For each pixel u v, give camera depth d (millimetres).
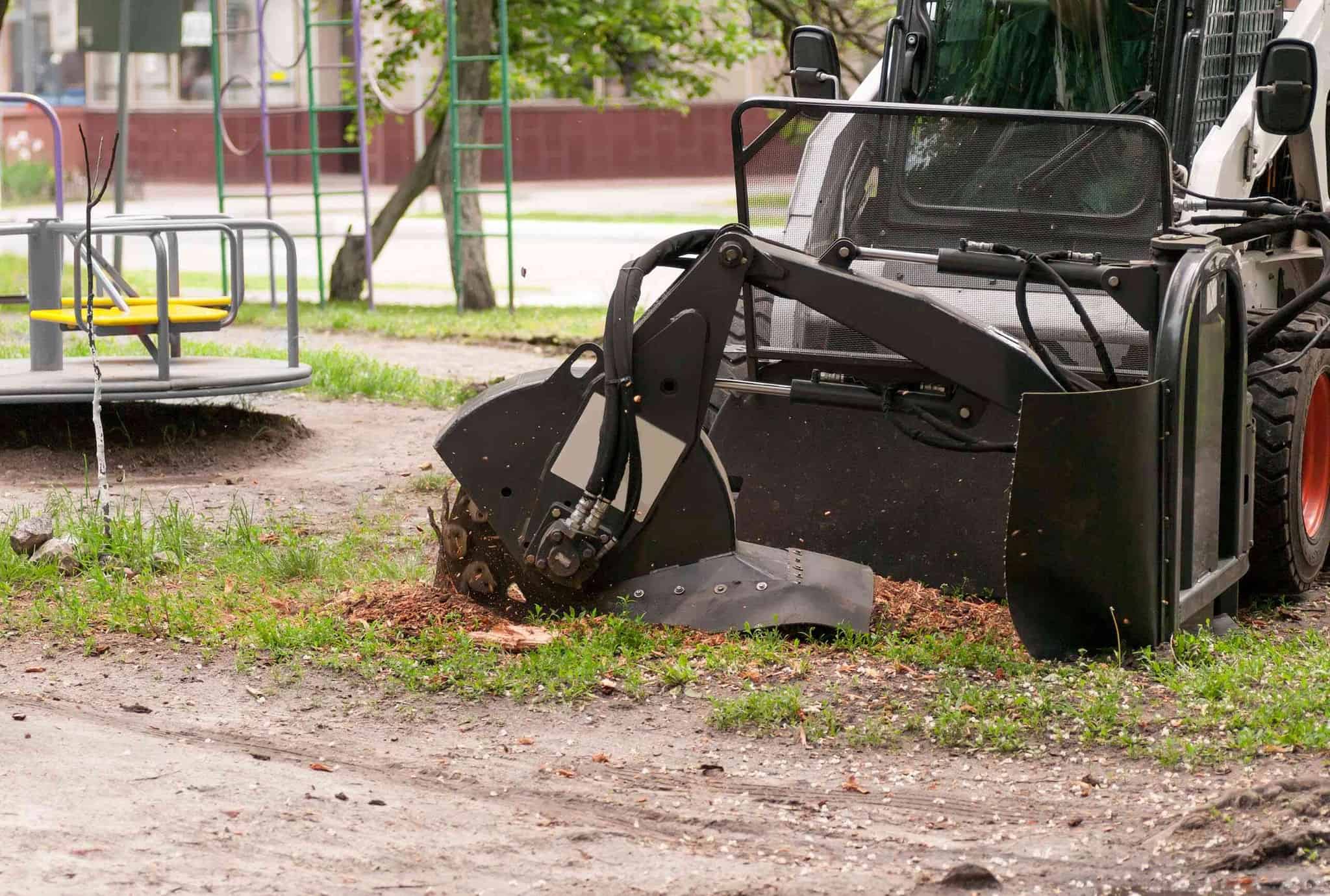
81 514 8195
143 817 4730
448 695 5949
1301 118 6922
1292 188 8984
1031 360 6066
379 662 6230
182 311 10836
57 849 4469
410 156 42531
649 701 5871
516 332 18109
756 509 7227
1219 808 4750
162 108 42000
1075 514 5875
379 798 4992
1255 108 7004
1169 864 4480
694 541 6531
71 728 5555
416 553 8125
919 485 7051
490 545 6719
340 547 8109
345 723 5727
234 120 42000
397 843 4621
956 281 6969
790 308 7148
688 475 6461
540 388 6449
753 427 7273
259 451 10898
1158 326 6191
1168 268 6188
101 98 42281
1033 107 8055
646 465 6336
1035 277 6305
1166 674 5938
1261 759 5191
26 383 10242
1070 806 4938
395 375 14117
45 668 6258
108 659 6359
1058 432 5777
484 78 20953
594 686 5977
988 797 5031
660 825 4855
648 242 30594
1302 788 4820
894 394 6668
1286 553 7578
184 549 7988
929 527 7031
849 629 6320
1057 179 6809
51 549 7582
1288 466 7453
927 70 8305
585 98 23734
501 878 4402
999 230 6914
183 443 10805
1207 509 6422
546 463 6434
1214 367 6332
